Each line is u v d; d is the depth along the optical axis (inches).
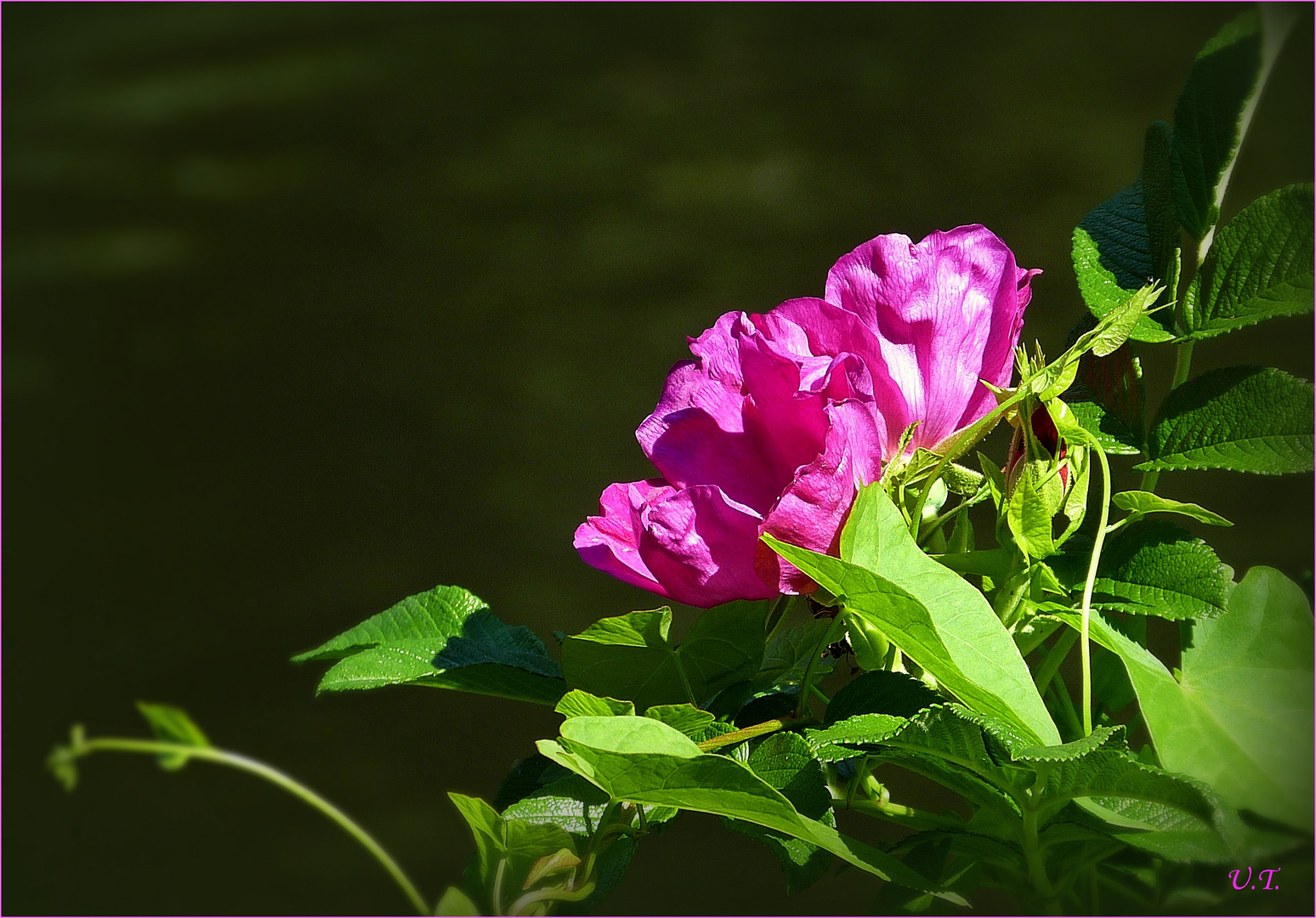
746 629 42.9
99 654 173.8
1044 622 43.3
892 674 42.7
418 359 210.8
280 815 141.5
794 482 42.1
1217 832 41.0
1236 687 42.6
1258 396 43.4
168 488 202.7
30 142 293.0
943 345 42.9
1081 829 42.6
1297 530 131.0
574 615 154.6
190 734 42.6
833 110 238.4
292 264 240.1
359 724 152.3
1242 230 43.8
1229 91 44.3
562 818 43.2
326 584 175.5
